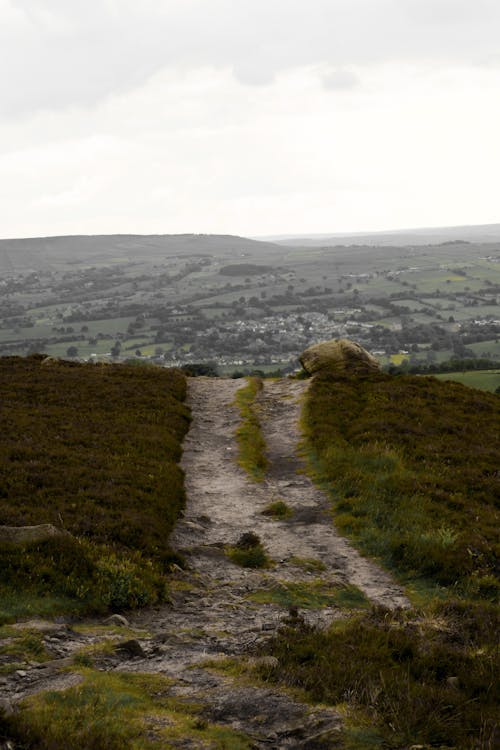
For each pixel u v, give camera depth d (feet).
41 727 24.25
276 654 34.91
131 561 53.11
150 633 40.91
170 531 64.59
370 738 24.81
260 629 40.93
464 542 61.26
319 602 48.75
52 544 51.47
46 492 67.82
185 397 136.87
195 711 27.89
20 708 26.73
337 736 24.81
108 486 72.18
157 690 30.14
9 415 103.50
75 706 27.09
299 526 68.69
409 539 61.87
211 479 86.02
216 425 116.88
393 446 94.63
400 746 24.43
